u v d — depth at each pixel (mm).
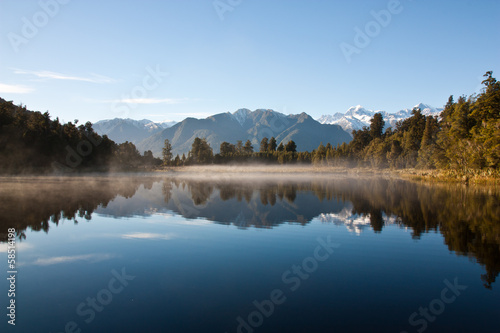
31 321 8555
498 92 71562
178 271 12297
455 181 63562
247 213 24984
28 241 16406
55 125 97812
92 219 22203
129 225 20344
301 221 21859
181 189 44781
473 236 17812
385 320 8656
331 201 32250
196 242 16328
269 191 42750
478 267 12852
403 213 25219
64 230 18859
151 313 9000
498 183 55062
